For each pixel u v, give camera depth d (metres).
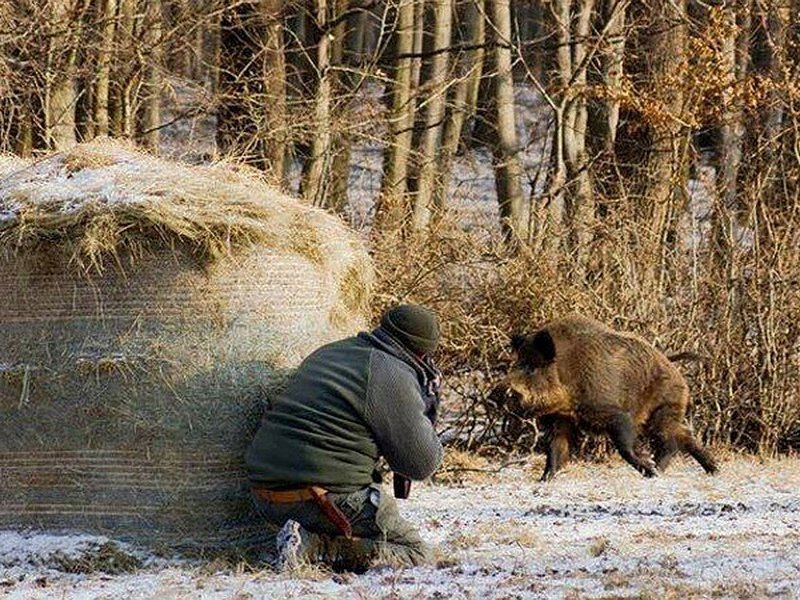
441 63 54.41
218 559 20.09
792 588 17.56
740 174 42.91
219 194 20.84
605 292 36.66
